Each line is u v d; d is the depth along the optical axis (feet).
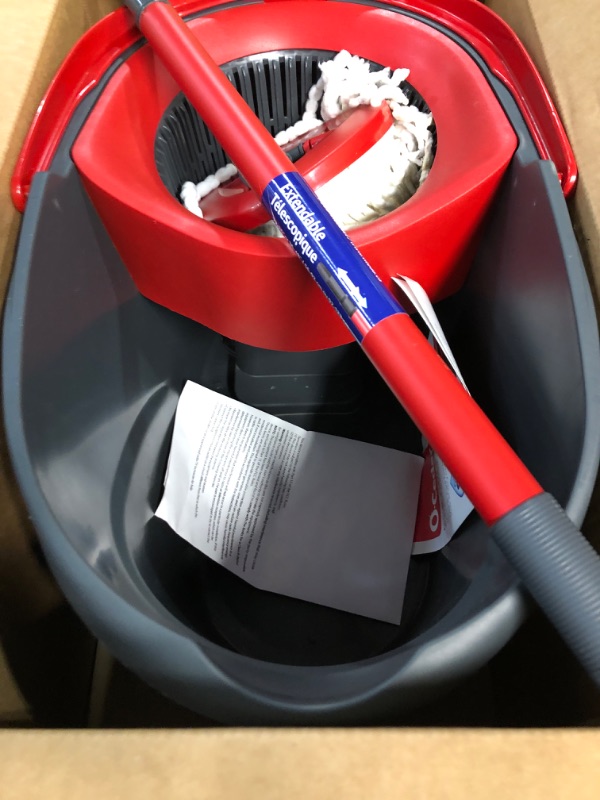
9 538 1.54
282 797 0.79
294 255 1.33
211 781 0.80
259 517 1.78
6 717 1.49
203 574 1.78
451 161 1.50
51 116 1.49
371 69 1.73
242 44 1.72
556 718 1.51
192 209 1.65
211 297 1.53
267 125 1.90
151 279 1.62
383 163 1.64
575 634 0.86
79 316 1.52
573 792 0.78
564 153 1.39
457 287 1.71
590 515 1.40
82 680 2.02
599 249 1.28
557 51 1.47
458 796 0.78
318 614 1.71
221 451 1.84
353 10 1.69
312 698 1.00
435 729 0.83
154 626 1.04
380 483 1.81
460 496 1.46
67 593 1.12
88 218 1.52
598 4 1.48
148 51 1.62
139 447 1.78
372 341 1.11
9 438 1.21
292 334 1.55
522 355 1.47
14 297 1.30
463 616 1.16
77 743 0.83
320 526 1.77
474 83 1.56
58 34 1.52
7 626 1.53
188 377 2.01
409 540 1.74
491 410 1.68
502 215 1.51
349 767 0.80
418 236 1.40
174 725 2.00
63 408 1.45
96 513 1.47
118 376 1.72
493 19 1.58
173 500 1.76
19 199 1.39
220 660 1.04
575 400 1.22
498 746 0.81
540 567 0.89
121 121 1.55
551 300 1.32
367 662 1.08
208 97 1.36
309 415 2.05
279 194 1.25
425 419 1.03
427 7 1.67
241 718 1.01
